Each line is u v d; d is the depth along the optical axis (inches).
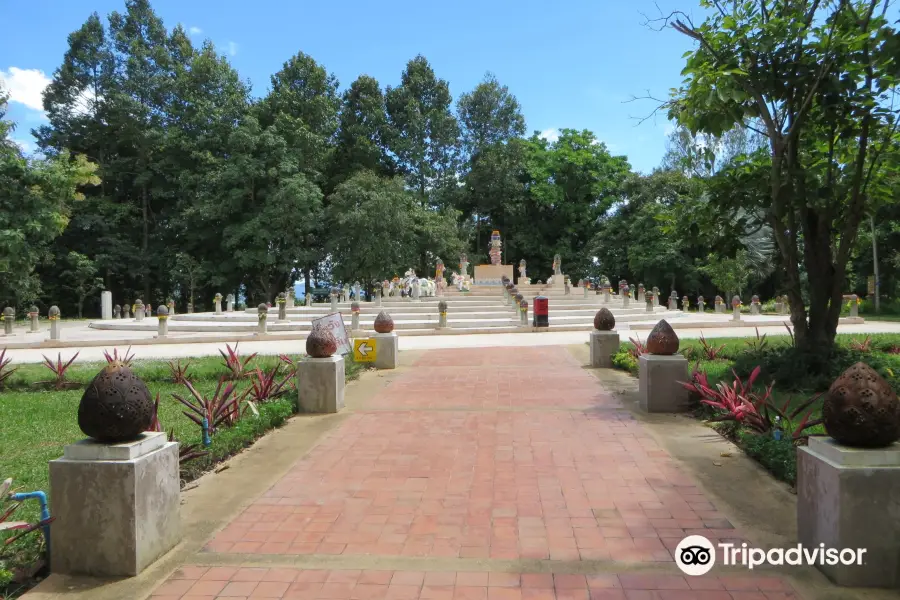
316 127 1616.6
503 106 1943.9
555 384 376.2
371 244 1422.2
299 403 312.3
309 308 1005.2
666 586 132.2
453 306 983.0
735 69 288.8
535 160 1909.4
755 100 321.4
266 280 1503.4
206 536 162.4
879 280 1208.2
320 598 129.3
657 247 1510.8
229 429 251.6
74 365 509.4
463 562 144.7
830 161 330.3
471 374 421.4
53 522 141.0
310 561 146.9
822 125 330.6
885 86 290.2
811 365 333.7
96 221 1492.4
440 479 205.3
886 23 298.5
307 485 202.5
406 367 460.4
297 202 1405.0
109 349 695.1
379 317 463.8
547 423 278.5
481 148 1919.3
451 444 247.6
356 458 231.9
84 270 1454.2
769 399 253.0
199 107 1519.4
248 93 1676.9
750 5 334.6
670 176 1520.7
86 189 1614.2
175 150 1558.8
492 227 1964.8
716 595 128.2
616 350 440.1
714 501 180.9
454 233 1612.9
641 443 243.8
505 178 1825.8
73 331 973.8
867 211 354.9
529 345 612.7
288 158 1467.8
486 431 266.5
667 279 1571.1
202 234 1489.9
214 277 1485.0
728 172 363.6
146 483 144.5
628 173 1804.9
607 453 230.8
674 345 301.1
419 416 298.8
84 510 140.1
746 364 361.7
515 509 177.2
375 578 137.7
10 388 412.8
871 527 128.6
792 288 349.4
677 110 332.8
